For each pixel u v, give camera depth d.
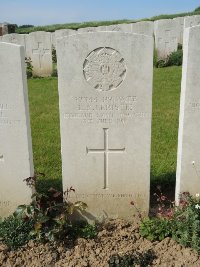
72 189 1.10
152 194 1.33
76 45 1.01
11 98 1.05
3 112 1.07
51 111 2.31
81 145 1.11
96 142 1.11
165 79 2.95
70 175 1.15
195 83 1.04
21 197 1.16
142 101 1.06
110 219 1.19
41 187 1.33
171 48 3.82
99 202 1.18
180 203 1.09
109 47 1.01
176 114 2.11
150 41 1.00
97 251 1.02
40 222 1.03
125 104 1.07
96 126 1.09
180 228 1.02
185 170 1.14
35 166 1.51
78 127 1.09
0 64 1.02
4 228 1.07
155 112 2.16
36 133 1.90
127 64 1.03
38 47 3.58
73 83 1.05
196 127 1.09
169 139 1.73
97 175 1.15
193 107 1.07
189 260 0.96
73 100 1.07
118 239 1.07
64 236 1.07
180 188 1.17
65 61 1.03
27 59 3.63
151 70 1.03
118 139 1.11
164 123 1.96
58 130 1.94
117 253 1.01
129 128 1.09
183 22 4.29
